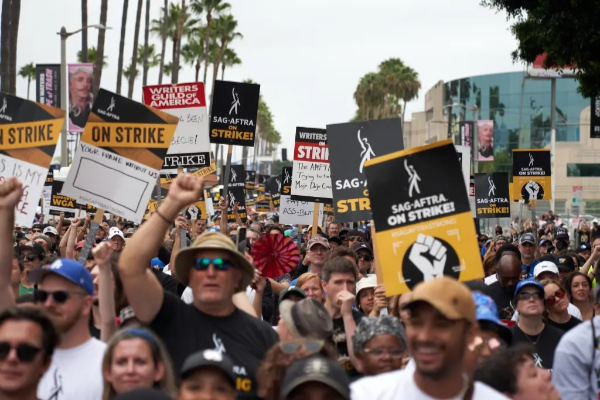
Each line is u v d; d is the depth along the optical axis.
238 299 6.68
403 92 98.94
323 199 15.95
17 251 11.89
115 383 5.02
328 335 6.57
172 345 5.58
